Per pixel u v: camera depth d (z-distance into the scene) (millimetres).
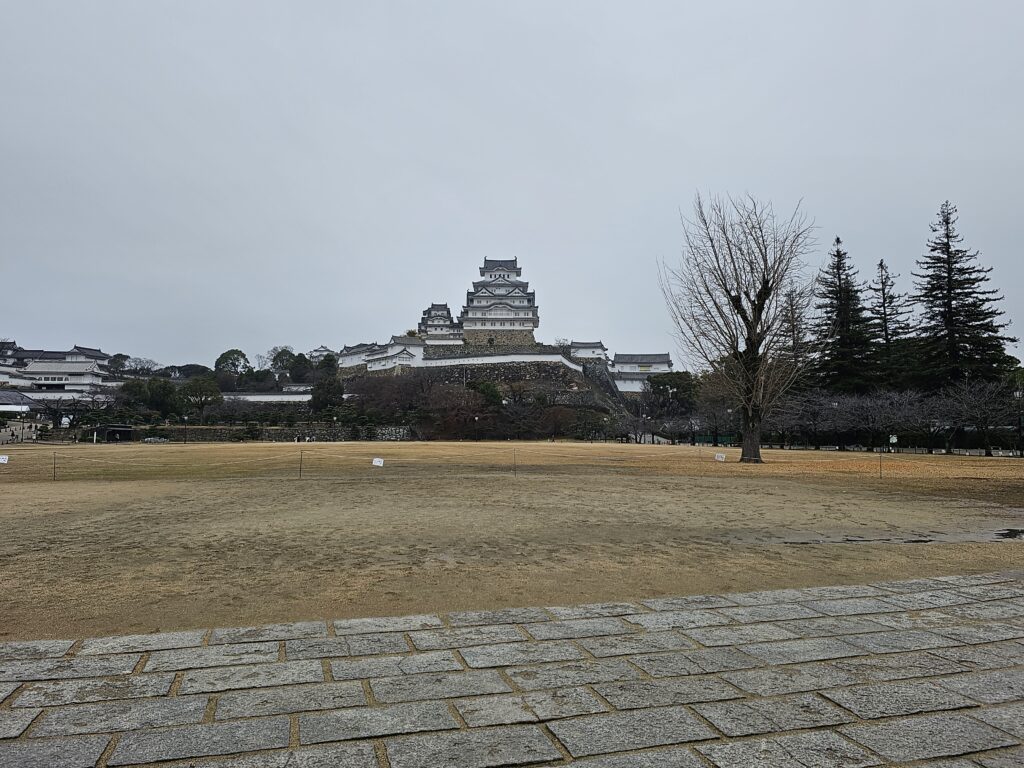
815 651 4043
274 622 4762
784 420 41844
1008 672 3680
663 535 8828
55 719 3025
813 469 22062
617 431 67125
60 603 5277
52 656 3922
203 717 3061
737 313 26766
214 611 5059
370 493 14266
